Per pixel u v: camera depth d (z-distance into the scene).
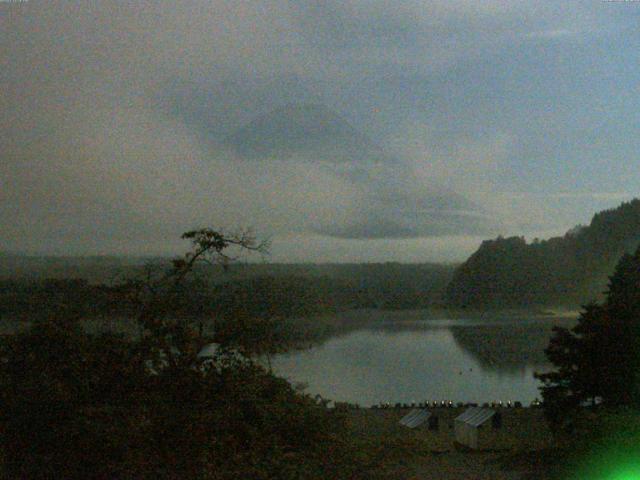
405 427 22.36
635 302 23.97
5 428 9.66
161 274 11.41
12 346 10.63
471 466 15.05
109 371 10.54
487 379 51.72
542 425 24.14
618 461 13.48
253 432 10.76
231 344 11.16
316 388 40.88
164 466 9.91
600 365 23.23
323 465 11.03
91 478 9.52
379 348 68.00
